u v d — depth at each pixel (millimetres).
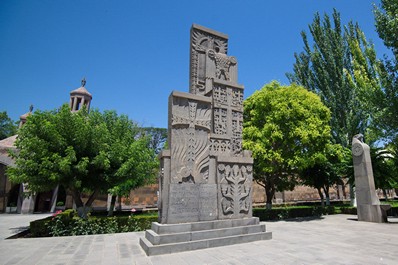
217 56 9672
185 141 7602
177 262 5348
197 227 6906
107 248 6969
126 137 14125
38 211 24984
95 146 11547
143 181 16516
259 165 13641
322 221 13203
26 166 10648
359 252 6176
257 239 7512
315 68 23578
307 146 13867
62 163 9953
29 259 5891
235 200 7848
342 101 21000
